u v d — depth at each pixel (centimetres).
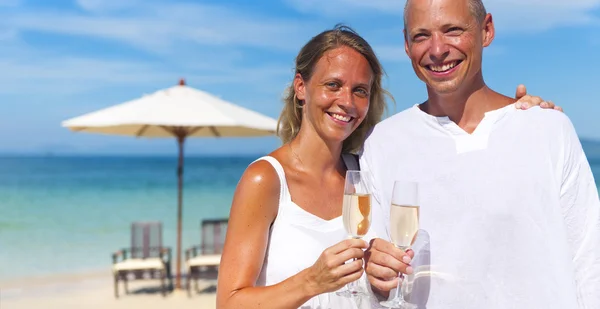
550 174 235
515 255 237
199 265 975
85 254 1576
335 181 278
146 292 1038
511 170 240
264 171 256
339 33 260
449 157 250
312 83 260
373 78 267
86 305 948
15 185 3931
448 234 247
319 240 259
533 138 240
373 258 231
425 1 235
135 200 3219
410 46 246
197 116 957
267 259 257
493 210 240
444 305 245
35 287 1113
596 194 236
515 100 256
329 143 270
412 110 266
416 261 251
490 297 239
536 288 234
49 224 2209
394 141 267
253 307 228
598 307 227
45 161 8406
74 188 3800
